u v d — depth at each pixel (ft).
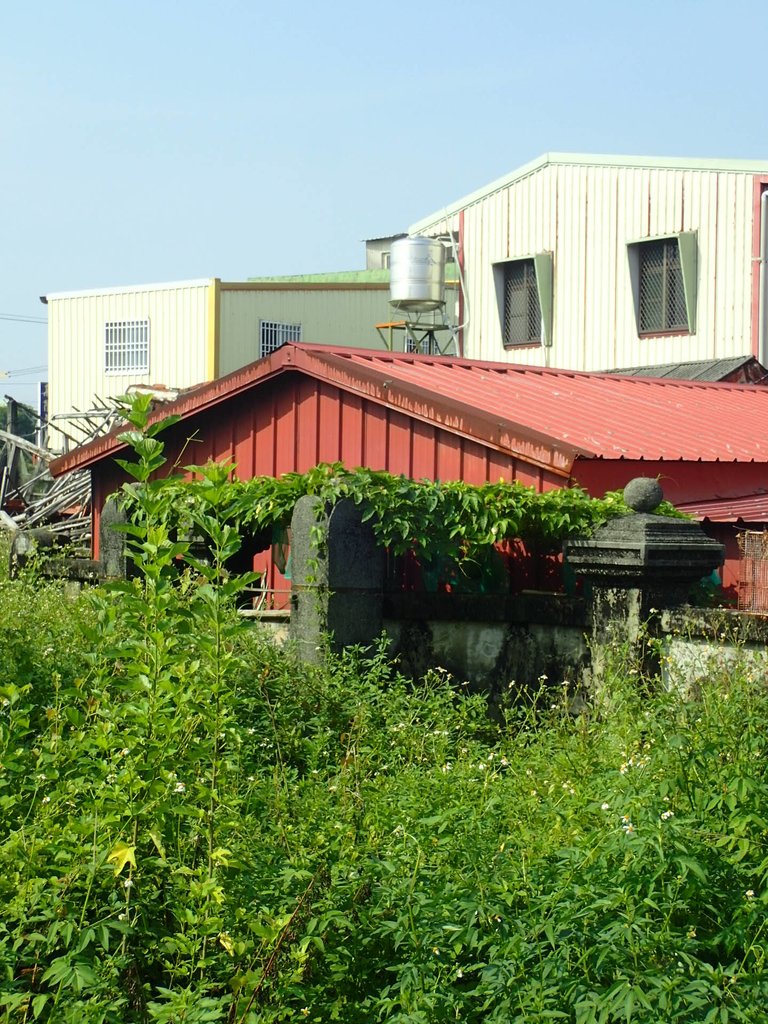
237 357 121.60
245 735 24.57
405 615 33.81
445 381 46.96
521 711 31.89
